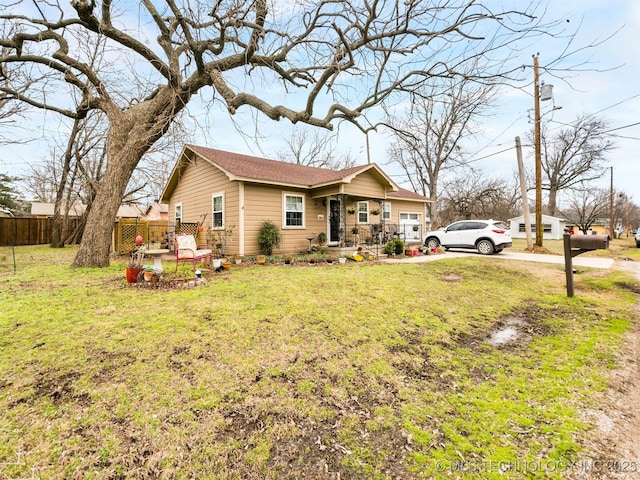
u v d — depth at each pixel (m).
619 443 2.17
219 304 4.69
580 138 27.92
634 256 14.03
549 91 11.89
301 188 12.09
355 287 6.08
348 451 2.07
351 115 6.59
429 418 2.43
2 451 1.89
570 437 2.22
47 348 3.13
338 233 13.38
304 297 5.26
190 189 13.54
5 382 2.56
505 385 2.96
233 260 9.57
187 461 1.91
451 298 5.87
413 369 3.24
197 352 3.20
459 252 13.99
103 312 4.20
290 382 2.83
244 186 10.48
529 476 1.87
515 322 4.89
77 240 18.53
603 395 2.79
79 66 7.58
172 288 5.64
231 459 1.95
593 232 36.84
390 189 13.32
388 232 14.39
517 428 2.32
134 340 3.38
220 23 5.81
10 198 22.44
